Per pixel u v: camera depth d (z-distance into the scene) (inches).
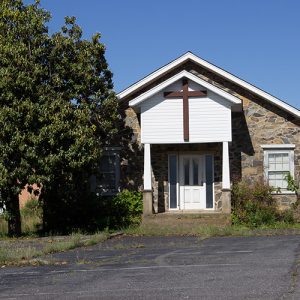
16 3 849.5
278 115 975.0
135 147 994.1
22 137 772.6
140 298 338.0
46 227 949.2
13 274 458.0
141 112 935.0
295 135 969.5
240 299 323.3
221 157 983.0
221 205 967.0
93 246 671.1
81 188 963.3
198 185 987.9
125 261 513.3
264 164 970.1
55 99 815.1
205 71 999.0
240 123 980.6
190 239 729.6
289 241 653.3
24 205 1038.4
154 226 882.8
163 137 928.9
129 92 984.3
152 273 431.2
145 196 916.0
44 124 797.9
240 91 985.5
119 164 994.1
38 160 780.0
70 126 807.7
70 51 872.9
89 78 868.0
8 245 697.0
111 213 949.2
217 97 924.6
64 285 394.3
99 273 442.6
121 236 805.2
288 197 957.8
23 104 778.8
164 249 610.9
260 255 518.0
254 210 914.7
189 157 991.6
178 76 922.1
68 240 725.9
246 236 749.9
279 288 349.4
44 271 468.8
